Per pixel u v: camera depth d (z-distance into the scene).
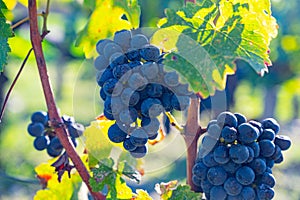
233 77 3.26
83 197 0.94
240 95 4.89
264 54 0.78
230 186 0.75
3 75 2.13
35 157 3.57
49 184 0.94
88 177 0.80
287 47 3.84
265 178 0.77
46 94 0.78
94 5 0.90
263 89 4.75
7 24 0.83
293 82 4.34
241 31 0.78
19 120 4.48
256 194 0.77
